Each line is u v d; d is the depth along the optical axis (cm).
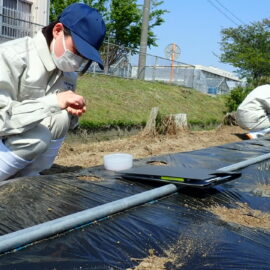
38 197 265
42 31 326
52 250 190
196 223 242
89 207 252
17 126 308
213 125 1366
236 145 655
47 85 344
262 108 933
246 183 369
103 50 1502
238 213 273
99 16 315
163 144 815
